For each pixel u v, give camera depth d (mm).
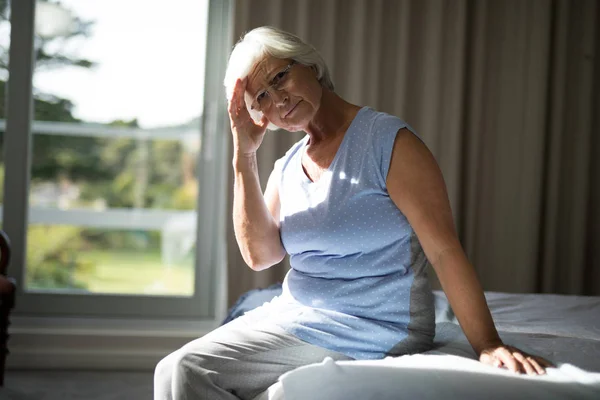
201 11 3609
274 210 1898
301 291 1642
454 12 3555
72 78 3543
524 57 3609
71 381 3104
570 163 3717
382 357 1511
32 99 3488
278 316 1614
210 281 3656
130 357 3371
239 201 1796
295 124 1682
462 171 3639
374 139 1570
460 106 3547
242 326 1637
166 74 3609
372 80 3510
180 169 3650
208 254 3650
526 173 3619
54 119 3533
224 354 1487
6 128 3449
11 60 3432
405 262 1565
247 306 2271
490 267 3670
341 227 1570
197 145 3652
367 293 1560
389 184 1536
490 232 3664
